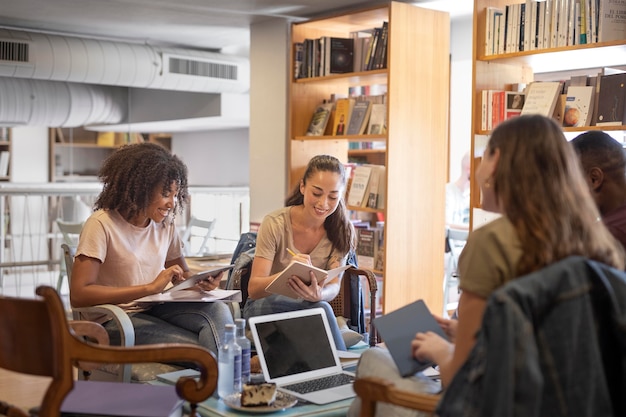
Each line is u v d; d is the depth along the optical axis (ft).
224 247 28.68
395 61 16.62
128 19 21.31
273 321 9.20
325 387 8.79
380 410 7.33
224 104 27.71
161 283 10.54
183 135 39.60
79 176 37.58
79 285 10.46
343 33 19.90
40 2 19.20
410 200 17.08
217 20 20.90
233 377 8.56
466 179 22.97
